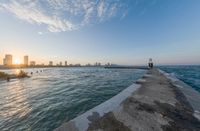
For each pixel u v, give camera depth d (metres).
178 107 5.06
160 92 7.52
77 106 10.49
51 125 7.41
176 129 3.45
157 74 19.73
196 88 13.02
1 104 11.91
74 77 41.78
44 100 13.25
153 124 3.62
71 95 15.07
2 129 7.20
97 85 22.08
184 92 7.71
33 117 8.66
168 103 5.50
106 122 3.53
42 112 9.52
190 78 21.52
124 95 6.42
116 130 3.20
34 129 7.07
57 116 8.65
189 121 3.92
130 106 4.88
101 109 4.42
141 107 4.86
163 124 3.66
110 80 29.25
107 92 15.50
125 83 23.23
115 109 4.45
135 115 4.12
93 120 3.60
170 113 4.46
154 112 4.46
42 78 40.38
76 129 3.13
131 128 3.33
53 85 25.00
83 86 21.84
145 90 7.85
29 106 11.20
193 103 5.62
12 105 11.57
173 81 12.43
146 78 14.16
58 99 13.41
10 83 28.78
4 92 18.28
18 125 7.61
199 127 3.59
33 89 20.67
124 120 3.71
